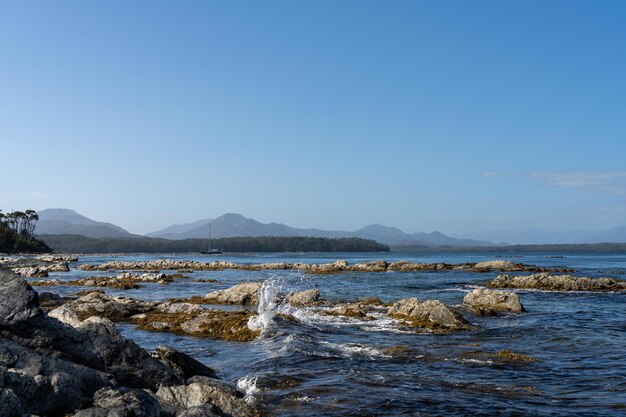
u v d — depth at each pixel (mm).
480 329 25188
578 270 89562
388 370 16766
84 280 56906
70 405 9516
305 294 37000
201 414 9844
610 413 12703
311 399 13656
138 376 12836
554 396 14109
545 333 24281
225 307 34906
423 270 87875
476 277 69875
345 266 94062
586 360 18547
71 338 11719
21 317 11023
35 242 194375
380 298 41750
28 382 9078
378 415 12461
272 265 95188
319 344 20734
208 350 20250
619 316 30891
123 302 30797
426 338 22828
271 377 15672
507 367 17312
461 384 15148
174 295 44406
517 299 33344
